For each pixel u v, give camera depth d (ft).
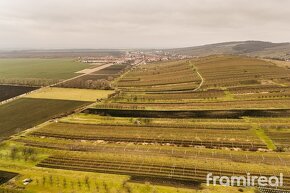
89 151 377.30
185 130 450.71
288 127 449.06
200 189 281.33
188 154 363.15
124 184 290.56
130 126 474.08
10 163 339.77
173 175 310.45
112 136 431.43
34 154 365.20
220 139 411.54
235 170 318.24
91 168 328.90
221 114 521.65
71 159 352.49
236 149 377.09
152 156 358.64
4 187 284.20
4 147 387.75
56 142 408.67
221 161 340.80
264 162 336.70
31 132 445.37
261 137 415.44
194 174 311.88
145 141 411.95
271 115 508.12
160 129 457.68
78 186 287.89
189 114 529.86
